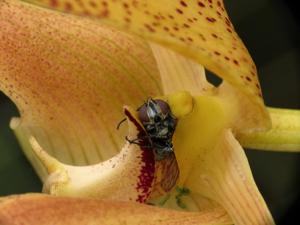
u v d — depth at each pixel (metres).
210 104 0.10
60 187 0.10
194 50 0.08
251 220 0.10
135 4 0.08
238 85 0.09
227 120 0.10
